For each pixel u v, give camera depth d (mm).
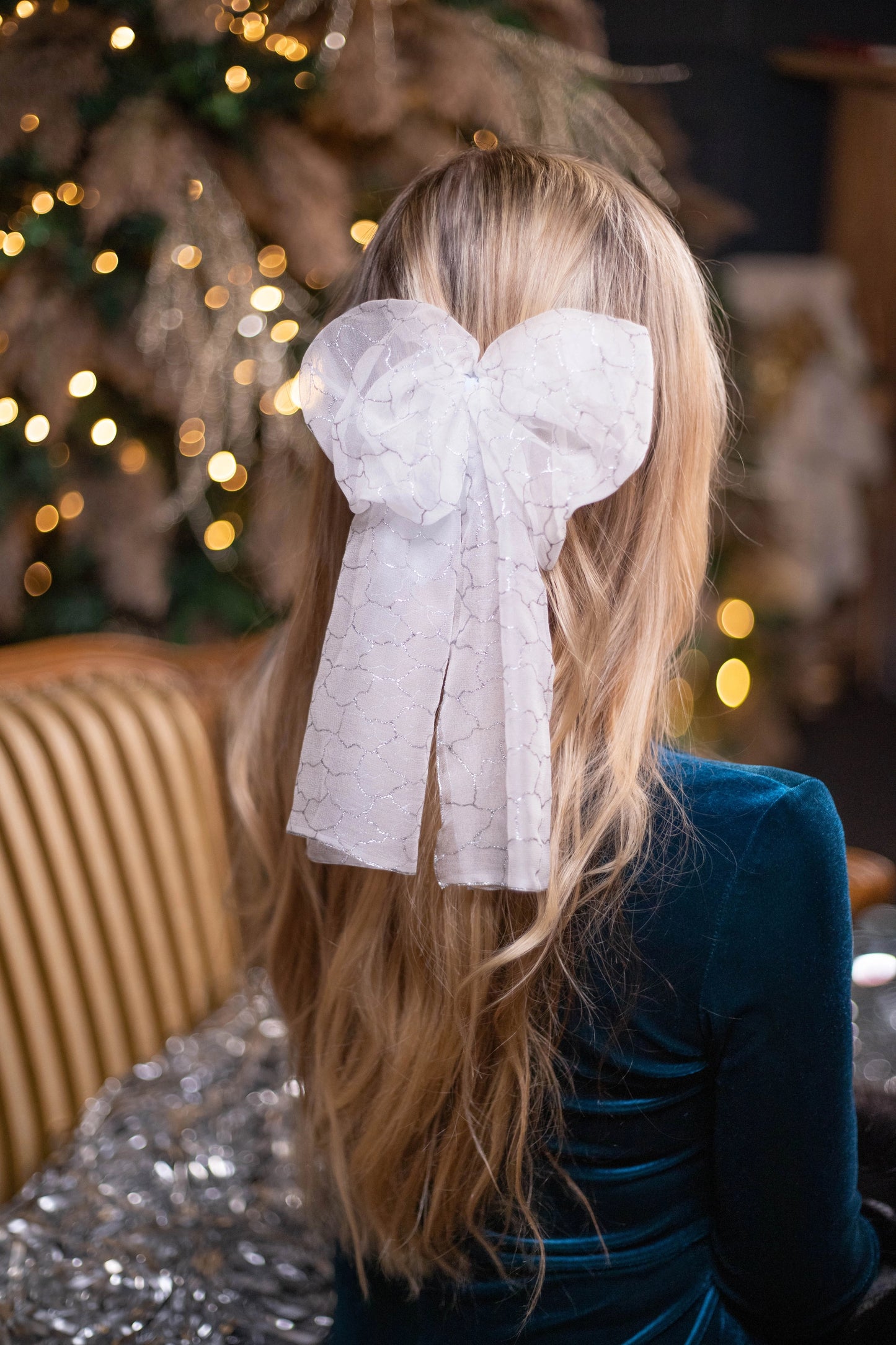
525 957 613
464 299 601
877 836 2949
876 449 3748
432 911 637
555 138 1448
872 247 3934
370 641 593
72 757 1285
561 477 563
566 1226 657
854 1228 646
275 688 783
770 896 568
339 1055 718
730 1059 595
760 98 3846
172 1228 983
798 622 2777
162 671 1438
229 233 1380
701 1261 671
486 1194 667
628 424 558
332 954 740
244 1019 1287
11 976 1190
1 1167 1164
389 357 594
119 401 1567
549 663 572
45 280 1409
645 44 3727
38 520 1560
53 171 1361
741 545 2434
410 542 594
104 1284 922
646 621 620
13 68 1327
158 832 1348
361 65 1388
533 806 555
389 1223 702
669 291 609
